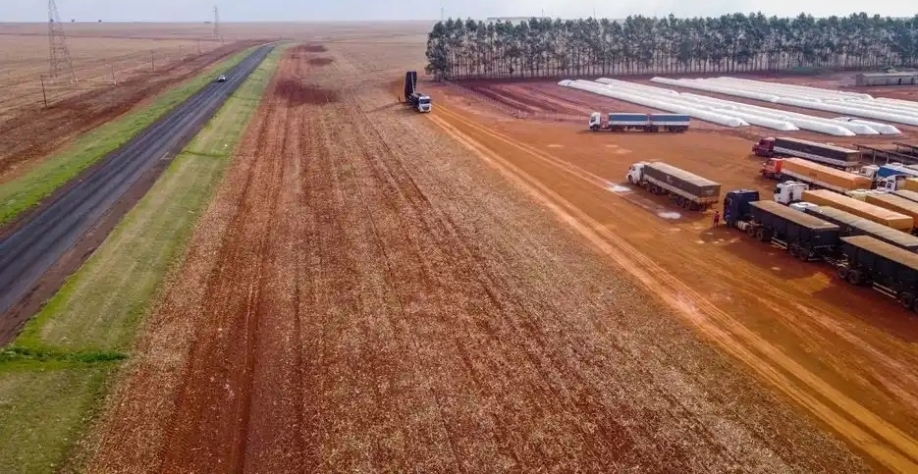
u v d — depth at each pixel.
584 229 41.81
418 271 34.56
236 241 38.88
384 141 69.44
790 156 59.19
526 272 34.50
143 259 35.00
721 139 71.38
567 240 39.66
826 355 26.06
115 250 35.78
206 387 23.67
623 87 114.19
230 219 42.94
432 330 28.02
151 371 24.47
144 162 56.62
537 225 42.44
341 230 41.06
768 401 23.05
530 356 25.92
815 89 108.62
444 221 42.94
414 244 38.62
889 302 30.53
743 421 21.89
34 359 24.78
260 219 43.09
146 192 47.41
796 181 50.94
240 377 24.42
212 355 25.91
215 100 93.75
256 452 20.25
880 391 23.62
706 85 116.06
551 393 23.39
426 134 73.75
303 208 45.56
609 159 62.09
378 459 19.94
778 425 21.72
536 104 100.12
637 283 33.22
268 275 33.94
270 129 76.19
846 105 90.38
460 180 53.69
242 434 21.14
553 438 20.94
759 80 126.94
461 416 22.06
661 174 48.44
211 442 20.69
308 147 66.25
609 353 26.20
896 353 26.08
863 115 84.81
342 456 20.06
